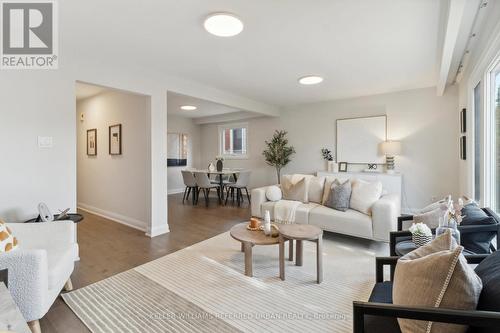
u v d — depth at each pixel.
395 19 2.32
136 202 4.25
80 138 5.48
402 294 1.19
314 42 2.79
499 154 2.66
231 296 2.18
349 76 4.02
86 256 3.03
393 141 4.96
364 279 2.48
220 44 2.83
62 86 2.96
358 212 3.52
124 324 1.83
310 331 1.76
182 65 3.48
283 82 4.30
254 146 7.25
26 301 1.58
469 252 1.90
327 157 5.88
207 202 6.01
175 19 2.30
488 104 2.78
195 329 1.78
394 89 4.88
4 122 2.62
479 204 3.06
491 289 1.07
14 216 2.68
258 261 2.88
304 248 3.29
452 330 1.08
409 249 2.01
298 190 4.19
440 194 4.73
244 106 5.49
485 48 2.51
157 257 3.00
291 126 6.46
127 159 4.38
